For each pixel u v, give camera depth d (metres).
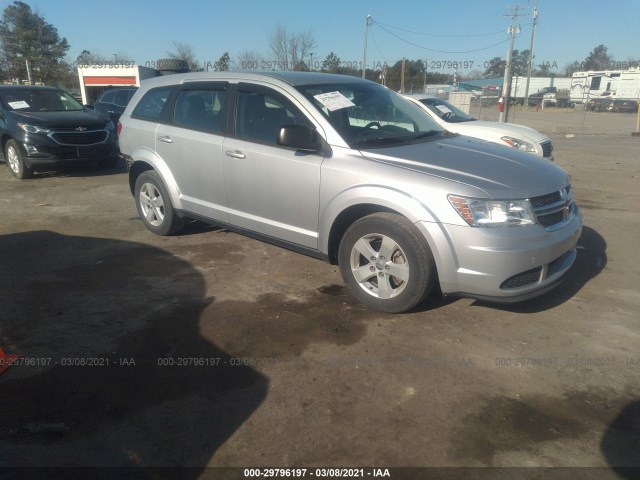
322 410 2.92
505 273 3.55
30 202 7.82
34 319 3.96
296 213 4.45
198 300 4.31
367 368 3.33
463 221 3.55
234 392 3.09
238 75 5.03
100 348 3.56
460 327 3.86
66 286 4.59
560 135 21.02
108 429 2.77
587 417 2.87
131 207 7.49
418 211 3.66
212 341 3.66
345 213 4.14
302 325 3.89
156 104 5.81
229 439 2.70
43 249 5.60
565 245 3.86
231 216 5.04
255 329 3.83
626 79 43.69
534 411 2.92
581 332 3.79
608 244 5.82
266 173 4.56
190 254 5.42
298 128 4.13
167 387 3.13
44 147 9.23
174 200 5.60
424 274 3.74
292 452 2.61
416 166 3.89
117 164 11.26
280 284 4.65
